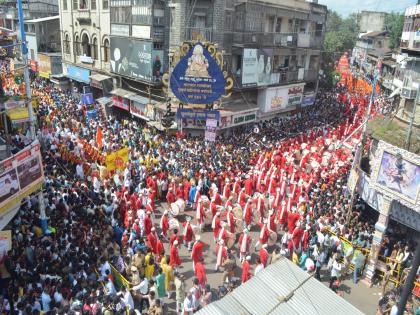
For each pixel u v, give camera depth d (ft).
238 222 61.67
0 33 53.62
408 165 48.62
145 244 50.42
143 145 84.58
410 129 52.24
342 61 188.34
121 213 56.95
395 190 50.42
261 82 109.19
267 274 26.45
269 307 23.65
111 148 79.25
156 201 70.74
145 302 42.88
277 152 87.61
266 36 109.19
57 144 78.18
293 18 122.01
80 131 90.27
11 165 41.42
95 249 45.80
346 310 24.13
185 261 54.19
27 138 65.82
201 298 43.93
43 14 168.14
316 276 51.39
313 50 133.59
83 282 39.78
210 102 85.05
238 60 105.60
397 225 59.72
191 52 81.41
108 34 111.75
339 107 143.02
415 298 46.34
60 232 47.01
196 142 90.07
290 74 122.21
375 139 58.90
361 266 52.75
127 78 106.42
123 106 110.32
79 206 53.01
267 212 65.98
